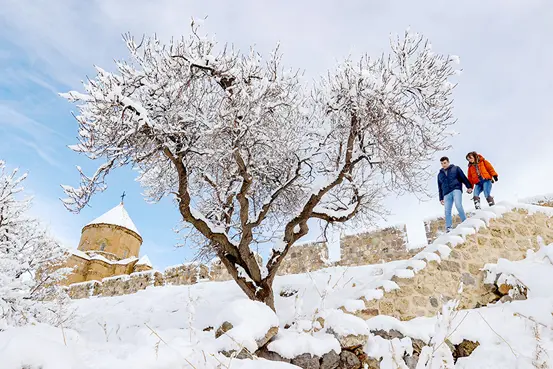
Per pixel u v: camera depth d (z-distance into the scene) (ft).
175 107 24.71
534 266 21.33
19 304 22.58
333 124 29.22
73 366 8.20
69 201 24.62
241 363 10.60
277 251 26.16
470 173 30.73
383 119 26.07
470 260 23.31
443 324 9.81
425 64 26.68
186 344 11.49
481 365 14.75
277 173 29.71
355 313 20.36
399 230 43.21
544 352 12.89
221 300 31.24
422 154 29.01
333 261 45.09
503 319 17.94
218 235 25.16
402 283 21.57
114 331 29.32
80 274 95.09
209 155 25.73
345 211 27.53
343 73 28.40
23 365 7.58
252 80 26.84
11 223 28.50
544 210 27.22
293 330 16.70
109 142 24.30
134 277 50.08
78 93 22.68
